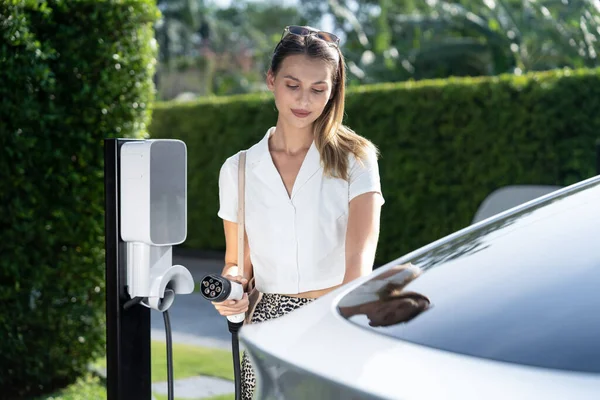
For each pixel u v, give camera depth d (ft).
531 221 6.54
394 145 35.58
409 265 6.50
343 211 8.71
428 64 57.41
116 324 8.41
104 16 16.70
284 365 5.02
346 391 4.53
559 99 31.71
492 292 5.52
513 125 32.60
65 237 16.69
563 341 4.74
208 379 18.99
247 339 5.57
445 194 34.53
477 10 54.39
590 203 6.49
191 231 44.80
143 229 8.13
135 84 17.38
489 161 33.24
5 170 15.72
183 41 115.75
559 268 5.58
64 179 16.52
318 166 8.73
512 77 32.55
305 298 8.81
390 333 5.24
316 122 8.85
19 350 16.26
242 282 9.00
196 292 31.86
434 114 34.45
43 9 15.76
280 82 8.70
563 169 31.96
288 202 8.76
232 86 100.17
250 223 8.96
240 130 42.34
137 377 8.57
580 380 4.23
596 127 31.37
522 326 4.99
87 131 16.89
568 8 47.44
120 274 8.38
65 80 16.62
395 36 65.16
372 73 58.75
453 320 5.26
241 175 9.01
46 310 16.65
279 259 8.79
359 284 6.32
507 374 4.39
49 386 17.35
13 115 15.60
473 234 6.78
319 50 8.62
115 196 8.30
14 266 15.99
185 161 8.32
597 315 4.93
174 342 23.18
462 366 4.56
